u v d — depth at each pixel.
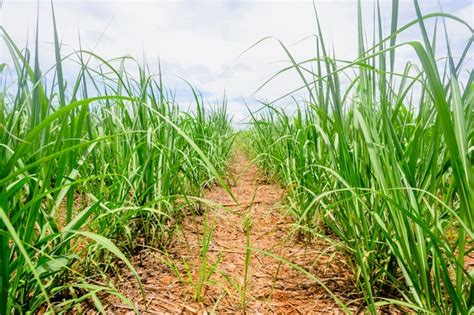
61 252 1.12
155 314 1.21
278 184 3.44
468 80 0.89
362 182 1.30
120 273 1.50
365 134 1.07
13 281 0.94
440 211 1.23
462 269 0.79
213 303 1.30
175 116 2.29
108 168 1.86
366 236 1.25
